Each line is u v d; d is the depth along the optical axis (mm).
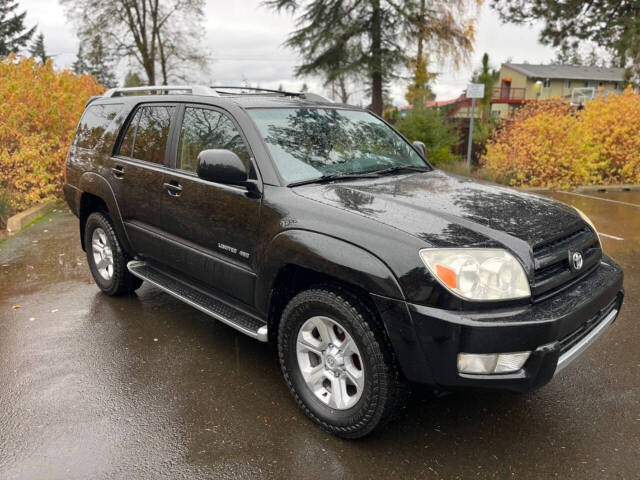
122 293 4855
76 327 4242
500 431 2939
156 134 4059
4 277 5504
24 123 8898
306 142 3480
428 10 20359
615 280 2998
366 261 2545
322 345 2881
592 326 2869
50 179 9195
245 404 3188
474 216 2770
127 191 4207
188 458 2695
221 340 4039
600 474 2592
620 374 3551
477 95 12062
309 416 2963
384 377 2572
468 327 2338
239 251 3244
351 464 2658
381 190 3125
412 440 2857
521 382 2439
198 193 3510
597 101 12602
